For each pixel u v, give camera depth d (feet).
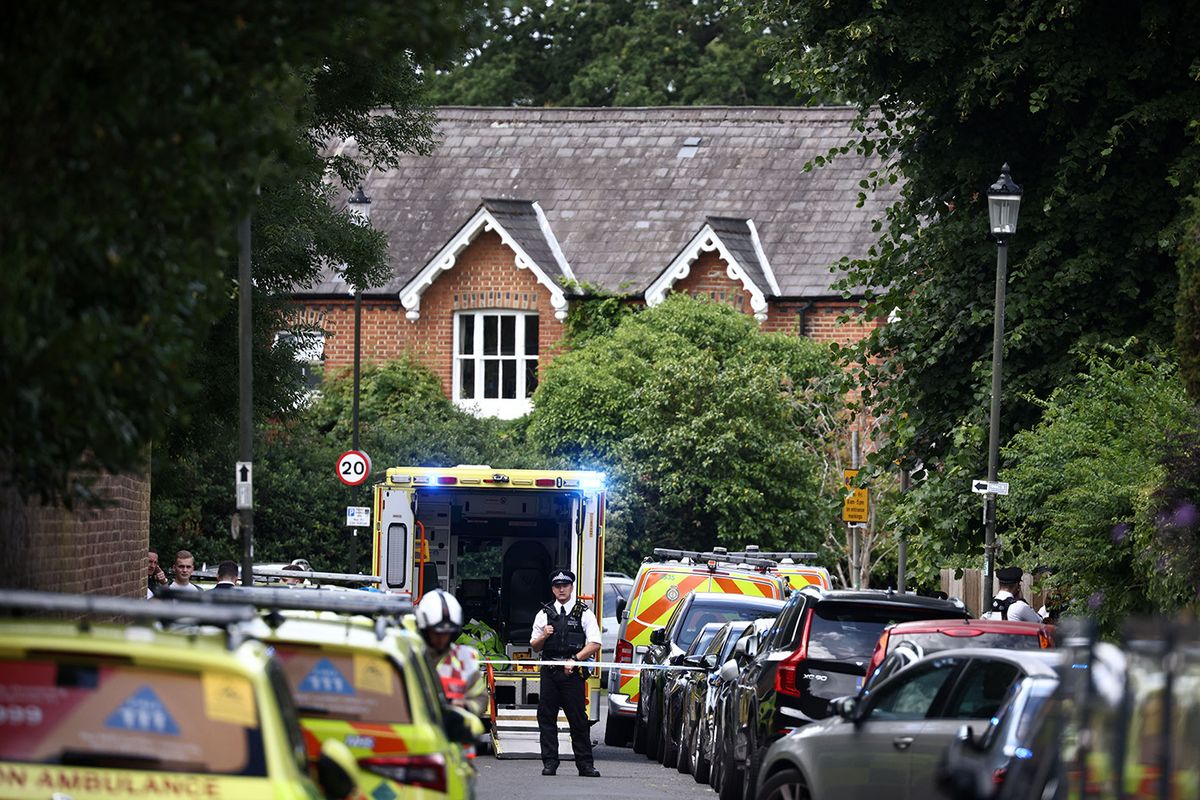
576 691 215.72
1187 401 193.06
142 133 80.23
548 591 261.85
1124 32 240.32
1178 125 242.78
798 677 172.04
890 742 118.83
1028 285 244.42
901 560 298.76
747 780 175.83
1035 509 217.56
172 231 84.48
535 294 481.05
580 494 249.75
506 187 515.09
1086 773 80.07
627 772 230.48
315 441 415.64
